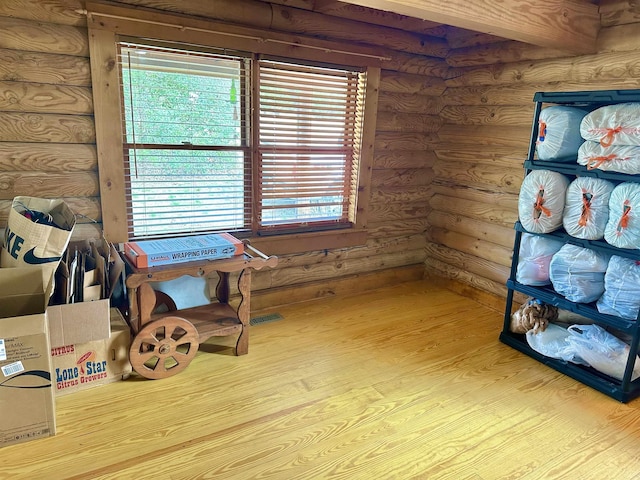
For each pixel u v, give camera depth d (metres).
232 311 2.72
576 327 2.62
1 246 2.25
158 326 2.27
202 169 2.82
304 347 2.75
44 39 2.25
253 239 3.07
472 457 1.88
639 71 2.50
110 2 2.35
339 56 3.08
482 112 3.45
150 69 2.53
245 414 2.09
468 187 3.66
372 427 2.04
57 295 2.15
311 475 1.75
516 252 2.80
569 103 2.66
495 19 2.19
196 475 1.72
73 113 2.41
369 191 3.57
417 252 4.10
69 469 1.71
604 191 2.29
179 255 2.31
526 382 2.47
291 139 3.10
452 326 3.15
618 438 2.04
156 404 2.13
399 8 1.96
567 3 2.45
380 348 2.78
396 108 3.54
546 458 1.89
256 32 2.74
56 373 2.11
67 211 2.20
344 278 3.68
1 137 2.28
